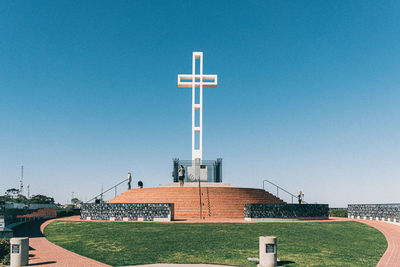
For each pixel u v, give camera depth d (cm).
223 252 1528
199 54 3669
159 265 1331
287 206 2650
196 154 3566
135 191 3291
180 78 3641
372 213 2894
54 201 8100
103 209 2609
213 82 3644
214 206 2853
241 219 2642
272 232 1966
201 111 3609
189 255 1482
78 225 2270
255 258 1416
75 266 1313
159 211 2483
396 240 1884
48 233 2103
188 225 2161
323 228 2167
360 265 1336
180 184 3262
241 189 3177
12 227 2427
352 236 1964
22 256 1331
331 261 1393
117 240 1777
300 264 1341
